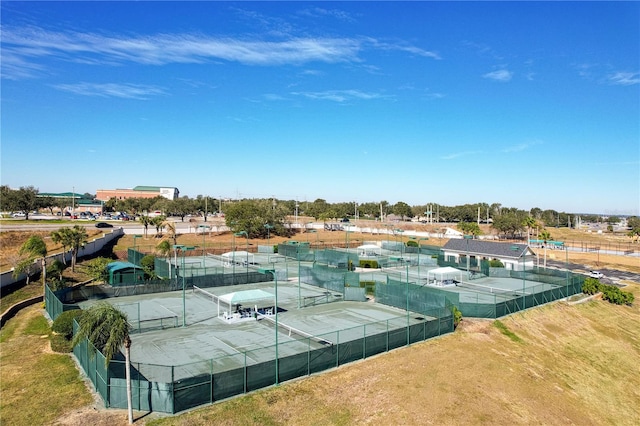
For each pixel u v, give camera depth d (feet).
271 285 167.12
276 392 74.08
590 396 91.97
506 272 195.42
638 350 126.82
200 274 180.24
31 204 335.88
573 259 309.42
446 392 78.74
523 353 105.60
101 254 218.79
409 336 101.14
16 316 114.62
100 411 65.36
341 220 542.16
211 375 69.21
